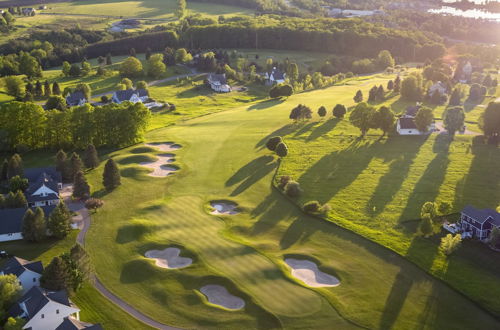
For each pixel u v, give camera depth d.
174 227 107.94
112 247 98.94
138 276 89.12
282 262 93.56
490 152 151.88
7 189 127.31
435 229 104.38
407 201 118.06
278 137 153.50
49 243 100.44
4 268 83.38
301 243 100.94
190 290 84.94
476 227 100.69
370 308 79.88
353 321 76.81
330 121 189.38
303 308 79.88
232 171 140.50
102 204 115.56
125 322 76.50
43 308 71.19
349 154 152.25
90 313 78.31
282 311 79.12
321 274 90.31
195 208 117.44
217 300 82.88
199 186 130.75
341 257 95.19
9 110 154.38
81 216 112.81
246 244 99.94
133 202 120.62
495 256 94.19
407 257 93.88
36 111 155.50
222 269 90.75
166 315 78.62
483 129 162.00
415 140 165.38
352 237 102.25
